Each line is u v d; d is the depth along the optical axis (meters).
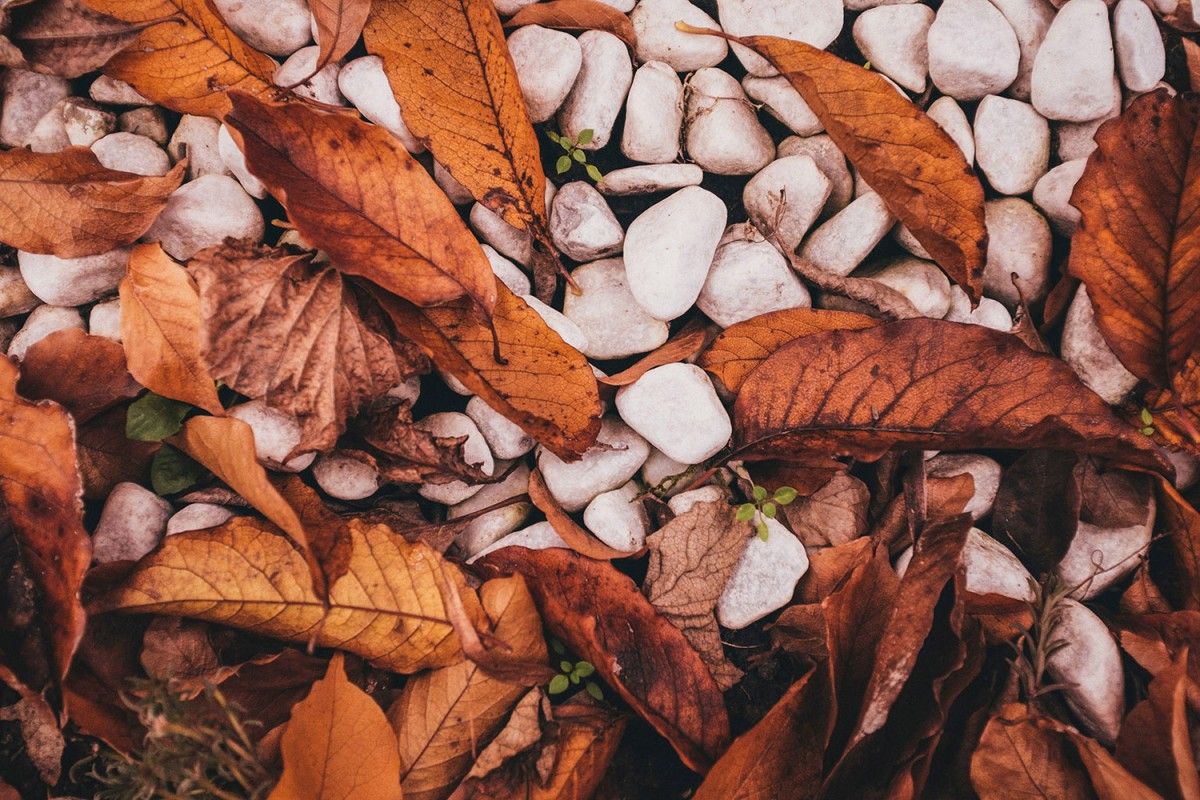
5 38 0.38
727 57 0.43
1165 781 0.38
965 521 0.38
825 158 0.43
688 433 0.41
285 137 0.37
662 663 0.39
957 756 0.40
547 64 0.41
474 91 0.39
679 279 0.40
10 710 0.39
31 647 0.37
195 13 0.39
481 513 0.42
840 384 0.40
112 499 0.40
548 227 0.42
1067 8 0.41
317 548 0.38
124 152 0.41
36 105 0.42
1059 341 0.43
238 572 0.38
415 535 0.41
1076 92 0.41
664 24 0.42
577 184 0.42
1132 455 0.39
